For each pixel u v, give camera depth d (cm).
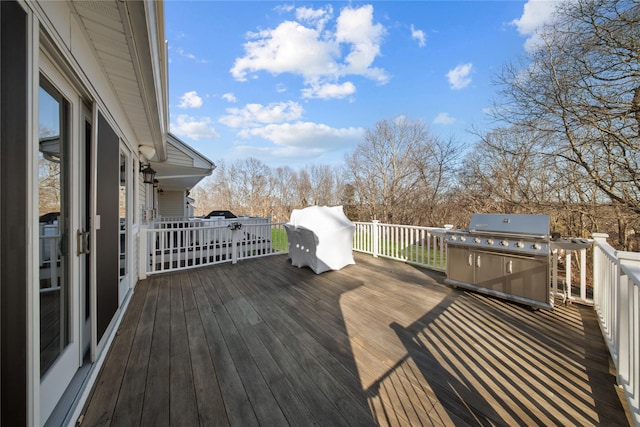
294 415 160
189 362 215
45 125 148
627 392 162
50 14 134
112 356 223
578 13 566
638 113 530
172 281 442
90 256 200
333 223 518
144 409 165
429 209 1405
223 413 162
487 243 355
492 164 949
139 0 155
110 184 250
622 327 178
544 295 306
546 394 176
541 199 791
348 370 204
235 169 3047
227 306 335
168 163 669
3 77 99
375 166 1744
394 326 278
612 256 206
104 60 218
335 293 381
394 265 551
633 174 562
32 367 115
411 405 167
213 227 557
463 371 201
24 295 111
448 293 379
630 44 516
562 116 636
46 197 150
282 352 229
